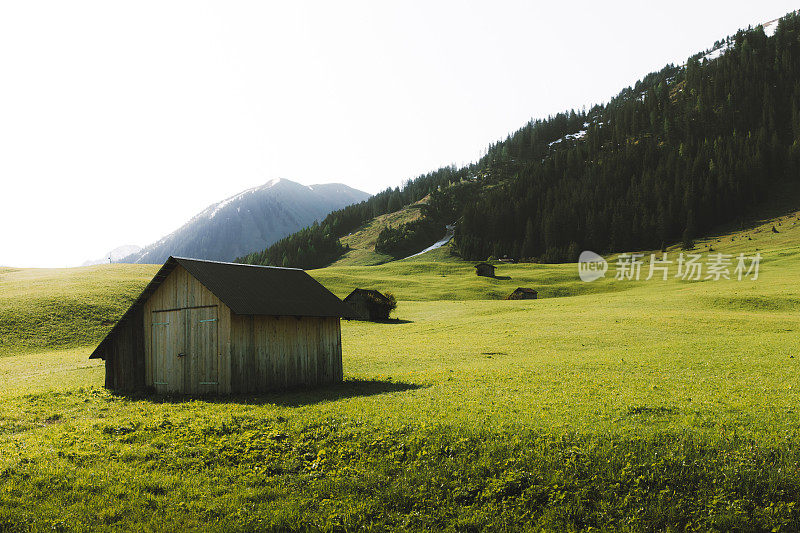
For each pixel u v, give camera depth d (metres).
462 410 20.05
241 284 30.14
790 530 11.02
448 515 11.97
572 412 19.16
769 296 80.31
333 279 142.50
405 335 65.00
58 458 15.37
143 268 124.12
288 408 21.75
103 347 32.06
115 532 11.12
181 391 29.31
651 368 31.70
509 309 90.75
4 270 121.25
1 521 11.46
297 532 11.41
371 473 13.82
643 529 11.24
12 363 48.00
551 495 12.41
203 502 12.43
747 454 13.61
